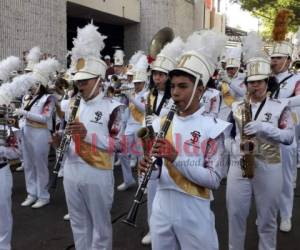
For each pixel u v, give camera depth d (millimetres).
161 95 4758
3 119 4258
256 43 4277
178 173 3062
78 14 18156
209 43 3188
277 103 4168
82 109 4211
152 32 20828
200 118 3104
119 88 7629
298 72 5918
